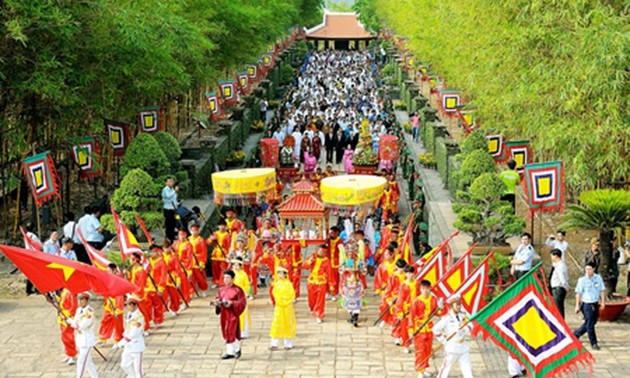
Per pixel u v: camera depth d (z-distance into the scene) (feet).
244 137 159.84
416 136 161.79
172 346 63.31
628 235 79.92
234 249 76.23
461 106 118.52
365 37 405.59
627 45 65.16
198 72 124.26
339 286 75.20
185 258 74.84
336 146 149.79
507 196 87.45
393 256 68.13
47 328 67.36
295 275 75.82
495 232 76.54
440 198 108.06
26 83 81.46
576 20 71.77
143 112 109.40
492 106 86.58
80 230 74.08
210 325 68.33
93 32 87.15
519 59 79.51
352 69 310.45
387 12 288.92
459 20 100.53
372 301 74.79
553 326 49.78
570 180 74.18
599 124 71.31
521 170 90.22
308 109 190.29
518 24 81.46
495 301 50.26
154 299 67.05
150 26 88.99
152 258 67.97
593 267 60.39
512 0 80.48
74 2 84.12
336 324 68.28
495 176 75.41
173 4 107.45
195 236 77.00
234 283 62.95
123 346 57.52
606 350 60.34
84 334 55.26
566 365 49.62
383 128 162.09
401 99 221.66
